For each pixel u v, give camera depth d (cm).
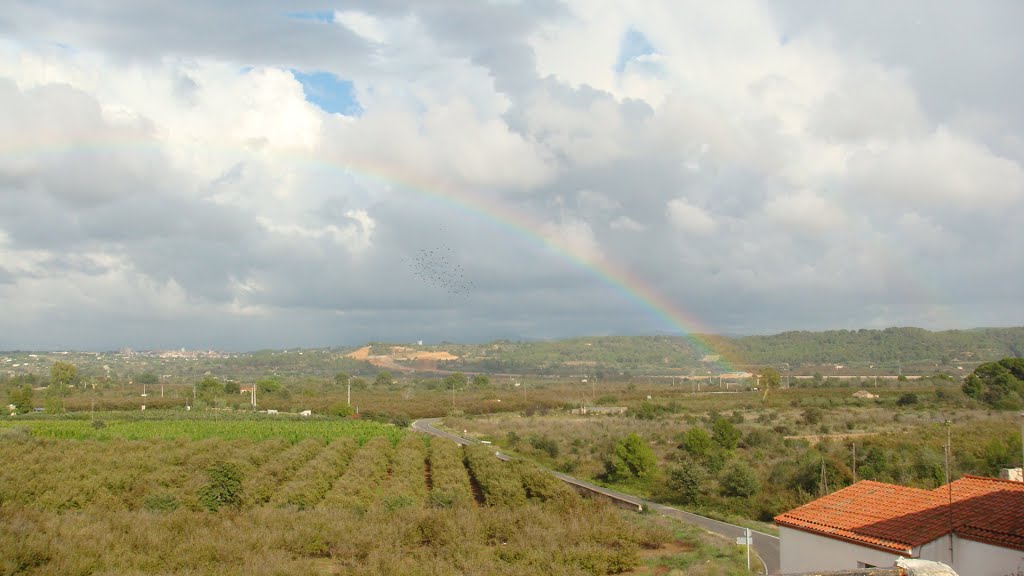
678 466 5984
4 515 3050
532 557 2973
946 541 2166
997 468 5294
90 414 12581
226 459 5706
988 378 12744
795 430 9175
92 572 2445
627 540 3434
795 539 2534
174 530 3158
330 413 14475
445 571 2698
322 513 3828
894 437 7369
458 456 7344
